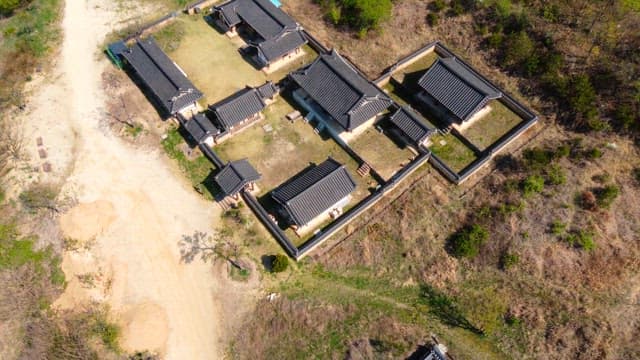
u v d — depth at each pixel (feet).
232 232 113.80
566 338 97.86
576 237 104.83
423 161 120.57
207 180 121.49
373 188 118.83
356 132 126.72
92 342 103.04
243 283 107.96
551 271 103.40
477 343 100.32
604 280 101.65
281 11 142.00
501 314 102.32
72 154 126.72
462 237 107.24
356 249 110.93
